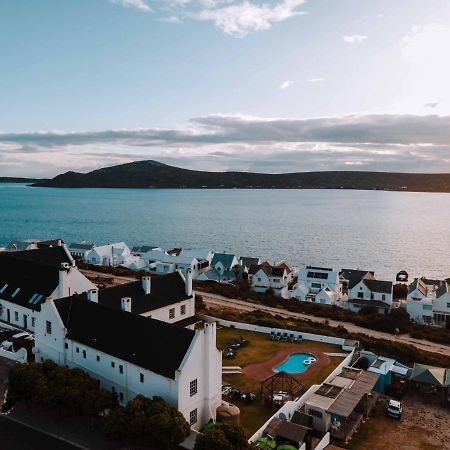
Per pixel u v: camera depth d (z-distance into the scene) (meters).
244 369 57.38
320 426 44.34
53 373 42.72
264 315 84.69
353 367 59.84
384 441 43.53
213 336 43.03
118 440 37.25
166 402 40.03
